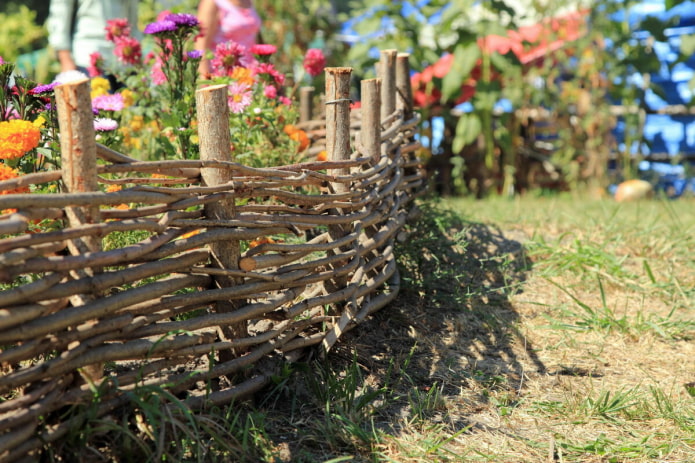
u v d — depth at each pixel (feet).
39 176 6.44
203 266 7.82
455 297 12.30
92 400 6.53
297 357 9.00
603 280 13.89
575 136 29.09
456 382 9.59
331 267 9.74
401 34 27.48
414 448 7.74
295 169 8.95
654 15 29.27
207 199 7.57
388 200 11.51
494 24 26.03
